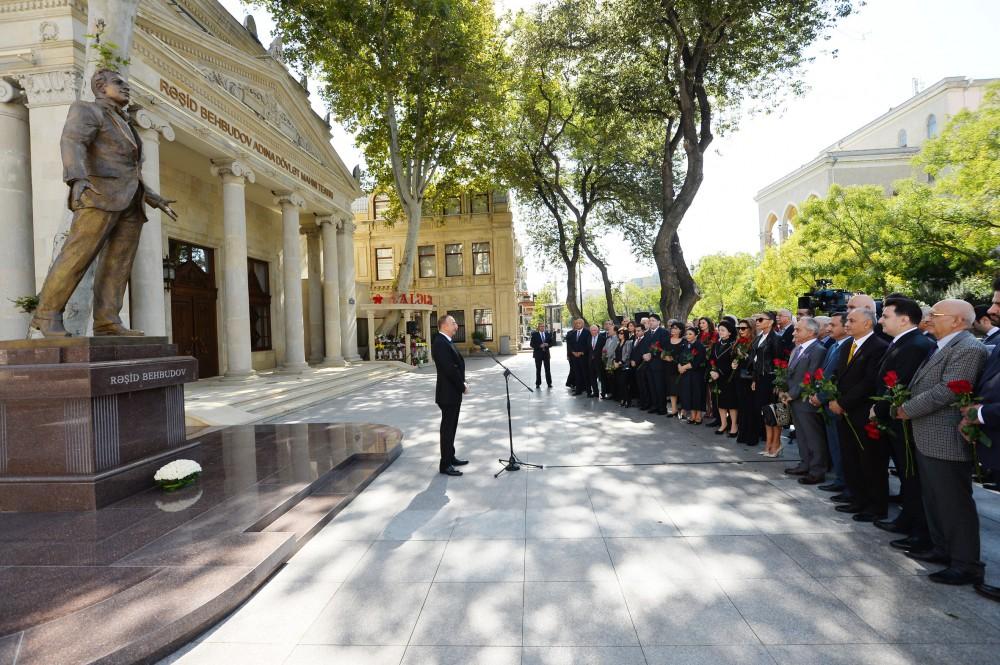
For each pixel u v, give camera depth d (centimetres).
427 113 2311
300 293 1711
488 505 500
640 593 329
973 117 1552
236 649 278
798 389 559
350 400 1345
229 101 1313
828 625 289
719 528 430
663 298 1472
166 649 272
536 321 6731
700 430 829
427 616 307
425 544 412
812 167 3638
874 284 1869
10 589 313
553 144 2261
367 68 1991
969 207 1542
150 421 535
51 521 423
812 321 575
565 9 1489
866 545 393
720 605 313
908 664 254
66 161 460
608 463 641
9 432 461
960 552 332
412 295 2595
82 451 454
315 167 1875
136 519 426
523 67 1847
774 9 1209
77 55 884
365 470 613
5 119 899
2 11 880
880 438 435
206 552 362
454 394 616
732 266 4356
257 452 665
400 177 2402
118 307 552
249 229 1950
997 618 293
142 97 1009
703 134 1421
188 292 1612
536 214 2861
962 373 334
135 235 546
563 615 306
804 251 2227
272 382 1380
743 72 1461
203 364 1664
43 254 873
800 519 447
